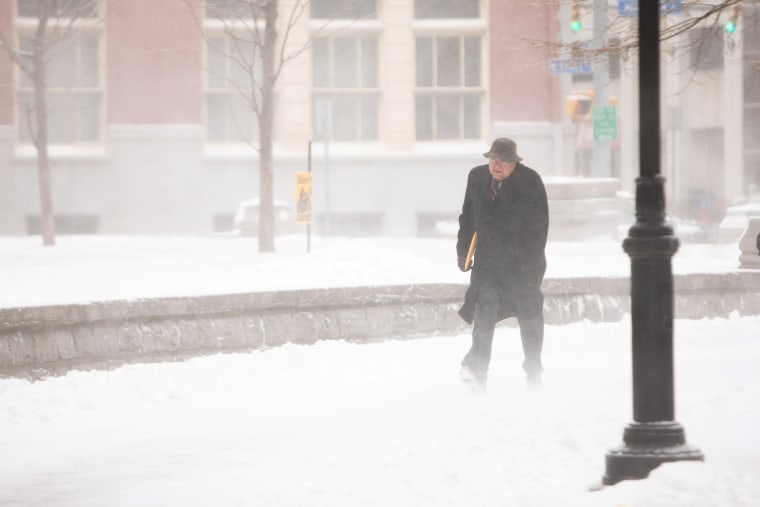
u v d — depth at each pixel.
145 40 114.00
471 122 121.00
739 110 136.75
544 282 46.97
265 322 40.25
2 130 111.56
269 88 72.25
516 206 33.19
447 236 107.75
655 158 20.72
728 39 46.22
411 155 118.81
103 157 113.69
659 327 20.47
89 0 107.12
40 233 113.50
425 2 120.12
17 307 34.72
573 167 120.12
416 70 120.81
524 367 33.75
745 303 51.75
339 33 117.94
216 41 115.38
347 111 119.12
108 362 36.59
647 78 20.72
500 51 119.62
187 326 38.41
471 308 33.75
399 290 43.81
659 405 20.41
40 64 85.25
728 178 137.25
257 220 102.12
